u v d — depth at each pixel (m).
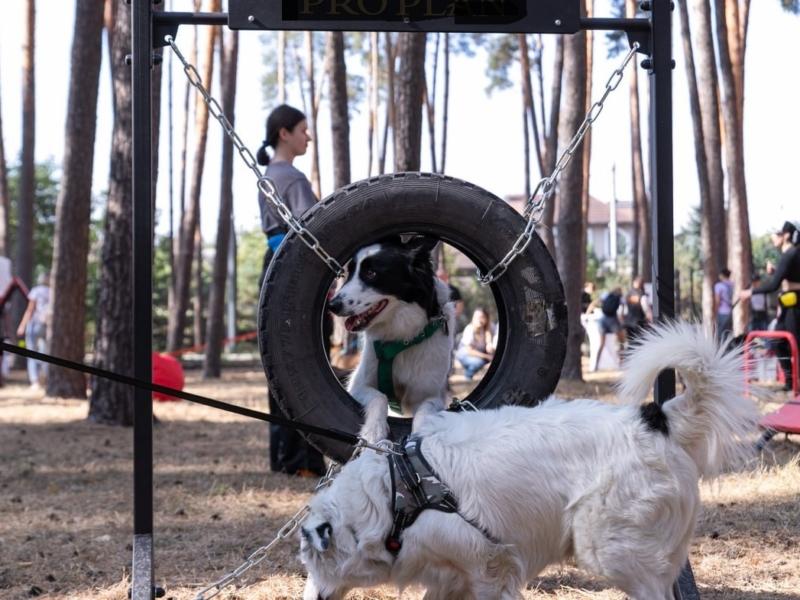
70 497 7.28
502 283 4.43
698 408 3.66
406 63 11.52
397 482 3.60
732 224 18.72
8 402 14.13
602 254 77.00
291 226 4.31
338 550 3.60
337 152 15.01
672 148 4.71
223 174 20.56
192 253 21.89
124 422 11.37
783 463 7.67
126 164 10.86
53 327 14.41
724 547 5.48
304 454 7.98
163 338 38.69
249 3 4.51
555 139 24.09
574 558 3.81
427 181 4.35
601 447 3.64
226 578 4.34
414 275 4.62
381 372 4.75
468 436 3.71
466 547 3.55
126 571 5.24
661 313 4.69
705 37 18.34
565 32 4.63
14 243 42.62
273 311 4.28
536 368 4.37
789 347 10.96
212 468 8.41
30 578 5.16
